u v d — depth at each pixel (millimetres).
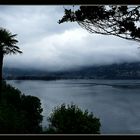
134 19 3744
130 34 3783
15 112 9000
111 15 3775
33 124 10938
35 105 11977
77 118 6895
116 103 54875
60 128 6805
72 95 72312
